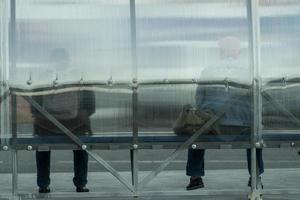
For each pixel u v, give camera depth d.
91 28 7.62
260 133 7.77
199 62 7.70
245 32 7.74
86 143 7.62
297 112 7.80
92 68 7.62
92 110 7.62
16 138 7.55
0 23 7.51
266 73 7.77
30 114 7.57
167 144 7.70
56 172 10.75
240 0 7.73
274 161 11.56
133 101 7.64
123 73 7.64
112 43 7.63
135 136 7.65
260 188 8.02
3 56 7.52
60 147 7.61
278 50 7.78
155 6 7.65
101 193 7.82
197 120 7.70
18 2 7.54
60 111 7.59
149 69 7.66
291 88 7.79
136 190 7.80
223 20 7.72
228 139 7.74
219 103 7.72
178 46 7.68
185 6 7.68
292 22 7.78
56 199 7.80
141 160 11.18
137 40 7.64
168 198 7.96
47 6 7.57
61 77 7.60
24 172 10.39
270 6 7.77
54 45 7.59
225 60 7.72
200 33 7.70
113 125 7.64
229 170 10.66
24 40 7.55
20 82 7.55
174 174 9.61
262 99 7.78
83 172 8.08
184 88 7.69
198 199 7.96
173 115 7.68
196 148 7.73
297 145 7.79
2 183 8.92
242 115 7.75
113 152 12.01
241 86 7.74
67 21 7.59
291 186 8.45
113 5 7.62
